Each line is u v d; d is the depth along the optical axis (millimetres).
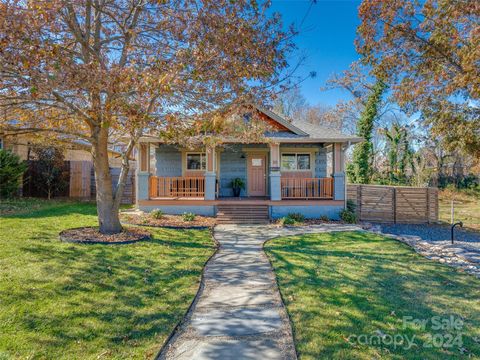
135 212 12477
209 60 5711
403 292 4672
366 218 13023
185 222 10773
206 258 6383
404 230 11297
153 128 6266
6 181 12969
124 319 3656
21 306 3762
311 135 12820
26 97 5555
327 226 10969
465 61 9852
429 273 5680
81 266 5238
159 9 6668
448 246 8430
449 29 10953
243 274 5473
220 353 3031
